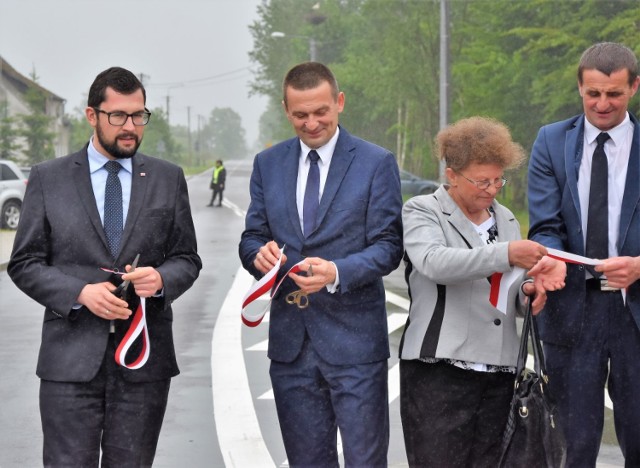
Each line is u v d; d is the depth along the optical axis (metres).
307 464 4.59
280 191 4.53
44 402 4.20
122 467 4.23
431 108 40.16
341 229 4.43
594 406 4.61
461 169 4.15
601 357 4.57
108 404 4.24
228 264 17.47
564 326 4.56
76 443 4.16
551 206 4.62
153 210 4.27
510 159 4.13
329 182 4.46
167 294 4.17
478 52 31.48
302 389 4.54
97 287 4.08
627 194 4.47
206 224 28.27
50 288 4.10
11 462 5.98
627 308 4.50
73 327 4.19
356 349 4.43
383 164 4.48
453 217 4.29
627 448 4.64
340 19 67.62
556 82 27.06
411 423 4.37
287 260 4.50
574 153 4.58
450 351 4.21
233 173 89.25
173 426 6.79
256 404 7.39
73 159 4.28
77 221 4.21
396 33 39.66
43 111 47.34
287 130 79.75
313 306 4.47
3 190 25.92
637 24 24.84
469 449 4.38
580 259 4.18
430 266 4.17
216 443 6.38
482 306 4.25
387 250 4.39
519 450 4.05
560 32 26.42
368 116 53.50
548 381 4.66
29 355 9.39
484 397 4.35
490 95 30.36
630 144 4.52
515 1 29.86
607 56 4.40
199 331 10.59
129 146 4.22
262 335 10.34
